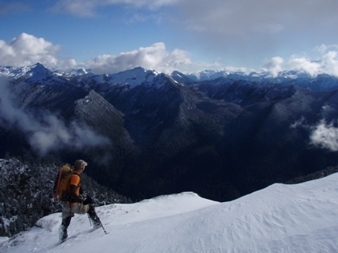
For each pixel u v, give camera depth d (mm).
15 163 115125
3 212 90125
